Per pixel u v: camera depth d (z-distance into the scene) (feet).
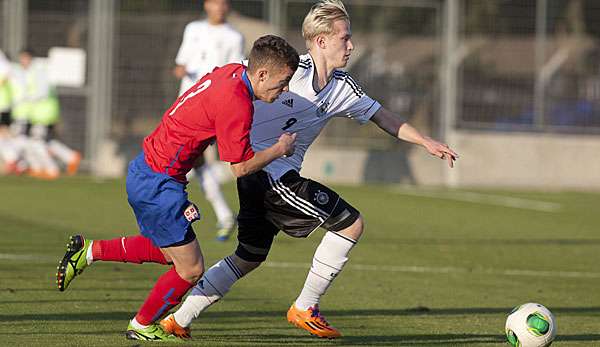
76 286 80.07
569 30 212.02
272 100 57.41
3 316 66.69
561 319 75.10
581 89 213.46
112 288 80.07
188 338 61.57
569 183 213.87
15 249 100.27
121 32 202.90
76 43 202.49
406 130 65.10
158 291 59.52
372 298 81.41
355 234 62.85
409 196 183.62
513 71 212.02
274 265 97.40
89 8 202.18
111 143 204.54
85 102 204.03
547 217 158.20
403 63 208.64
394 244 120.06
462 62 210.38
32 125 193.88
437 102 210.18
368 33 207.31
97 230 119.44
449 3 209.15
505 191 201.26
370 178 209.36
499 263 107.96
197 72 118.73
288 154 57.31
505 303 81.61
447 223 145.07
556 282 95.66
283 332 65.36
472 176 211.82
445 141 211.20
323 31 62.44
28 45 200.85
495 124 212.23
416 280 92.89
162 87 204.03
